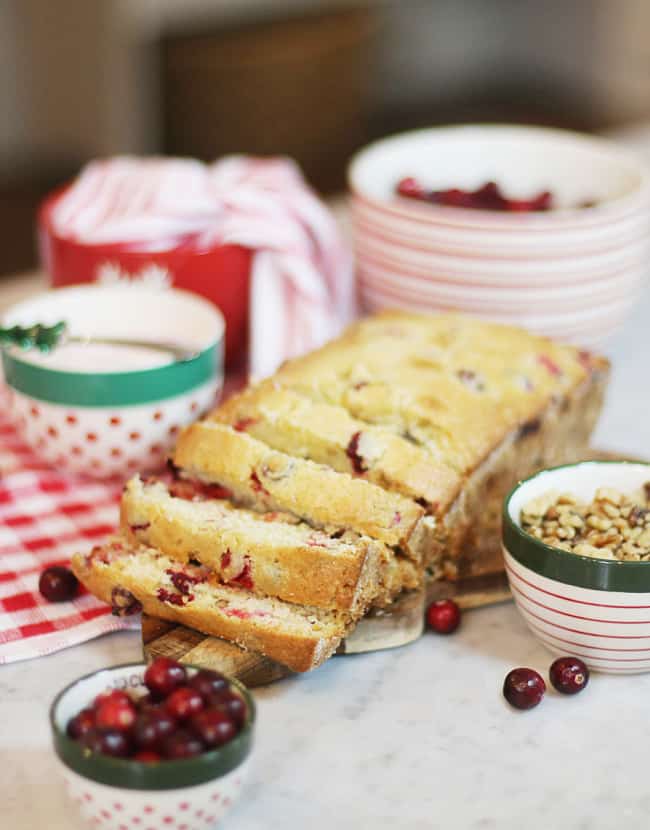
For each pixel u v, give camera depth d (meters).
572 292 1.14
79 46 2.42
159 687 0.83
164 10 2.38
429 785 0.85
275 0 2.54
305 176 2.64
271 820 0.83
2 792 0.85
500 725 0.89
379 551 0.91
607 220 1.12
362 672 0.92
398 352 1.04
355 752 0.87
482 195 1.18
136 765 0.80
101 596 0.94
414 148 1.26
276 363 1.17
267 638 0.90
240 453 0.96
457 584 0.97
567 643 0.91
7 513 1.04
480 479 0.98
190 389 1.06
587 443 1.10
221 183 1.19
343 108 2.66
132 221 1.12
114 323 1.12
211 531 0.93
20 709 0.89
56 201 1.18
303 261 1.16
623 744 0.88
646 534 0.92
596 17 3.02
